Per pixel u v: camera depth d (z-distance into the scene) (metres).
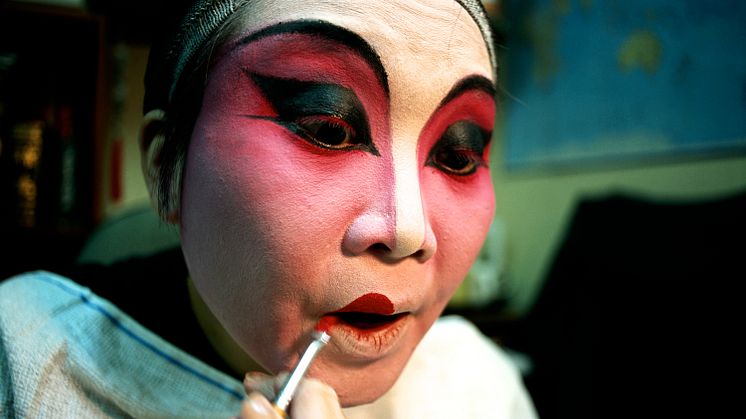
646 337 1.08
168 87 0.44
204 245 0.39
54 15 1.00
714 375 0.98
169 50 0.44
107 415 0.45
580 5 1.45
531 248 1.64
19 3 0.98
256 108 0.38
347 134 0.39
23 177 1.05
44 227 1.06
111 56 1.22
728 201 1.05
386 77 0.38
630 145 1.34
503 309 1.66
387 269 0.38
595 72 1.42
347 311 0.38
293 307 0.38
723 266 1.00
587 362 1.16
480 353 0.72
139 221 0.68
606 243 1.19
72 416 0.43
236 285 0.39
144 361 0.47
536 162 1.62
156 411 0.46
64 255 1.13
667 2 1.24
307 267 0.37
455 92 0.40
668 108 1.25
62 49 1.11
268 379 0.37
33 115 1.08
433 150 0.42
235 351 0.50
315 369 0.39
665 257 1.09
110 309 0.49
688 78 1.20
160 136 0.45
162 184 0.43
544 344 1.29
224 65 0.39
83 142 1.10
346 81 0.38
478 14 0.44
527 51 1.64
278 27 0.38
